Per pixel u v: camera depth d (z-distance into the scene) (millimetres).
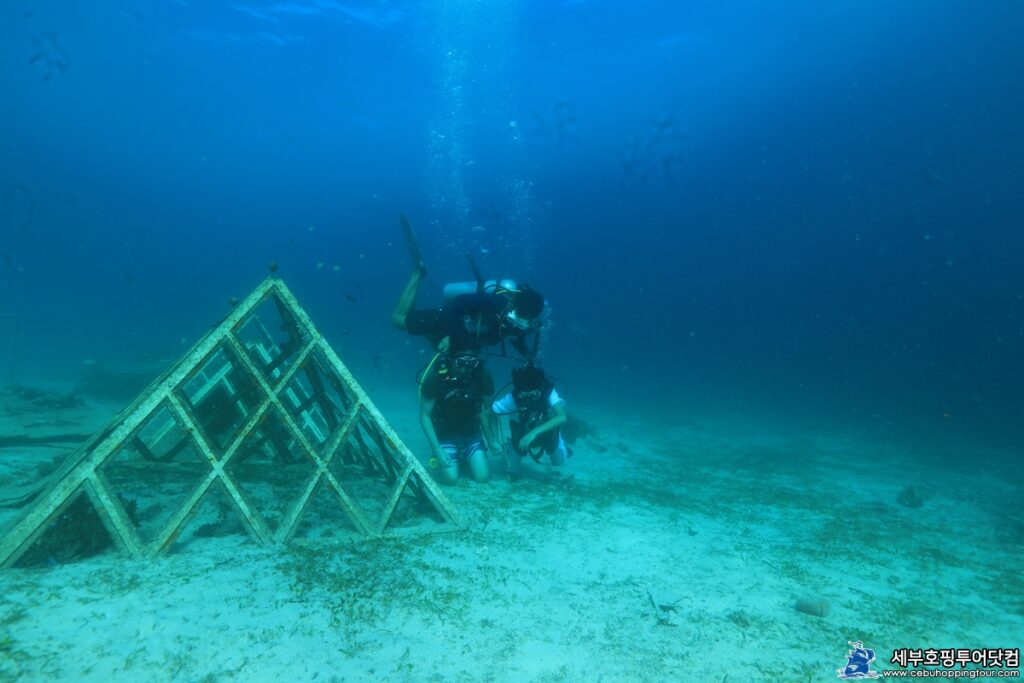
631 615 2635
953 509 5355
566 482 5320
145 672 1797
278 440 4551
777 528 4332
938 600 3059
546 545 3521
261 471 4418
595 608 2684
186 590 2389
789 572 3350
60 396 7332
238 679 1825
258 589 2482
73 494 2557
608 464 6727
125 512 2686
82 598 2201
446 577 2855
